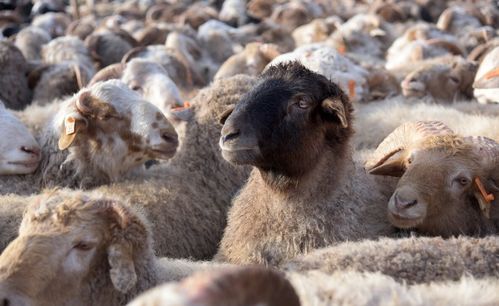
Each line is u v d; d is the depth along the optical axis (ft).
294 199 36.96
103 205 29.45
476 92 56.44
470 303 23.89
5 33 136.87
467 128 50.72
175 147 44.37
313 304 23.57
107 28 117.39
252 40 115.03
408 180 37.32
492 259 31.19
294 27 148.87
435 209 37.27
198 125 46.96
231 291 16.74
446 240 33.04
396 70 78.18
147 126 43.57
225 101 47.14
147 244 30.17
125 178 44.96
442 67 71.61
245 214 38.65
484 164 37.73
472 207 38.19
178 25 124.16
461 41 116.88
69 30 131.54
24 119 50.67
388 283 25.20
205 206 44.96
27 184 45.52
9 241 36.81
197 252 43.39
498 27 152.25
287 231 36.96
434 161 37.63
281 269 33.37
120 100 44.01
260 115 34.96
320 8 180.65
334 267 31.12
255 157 35.04
